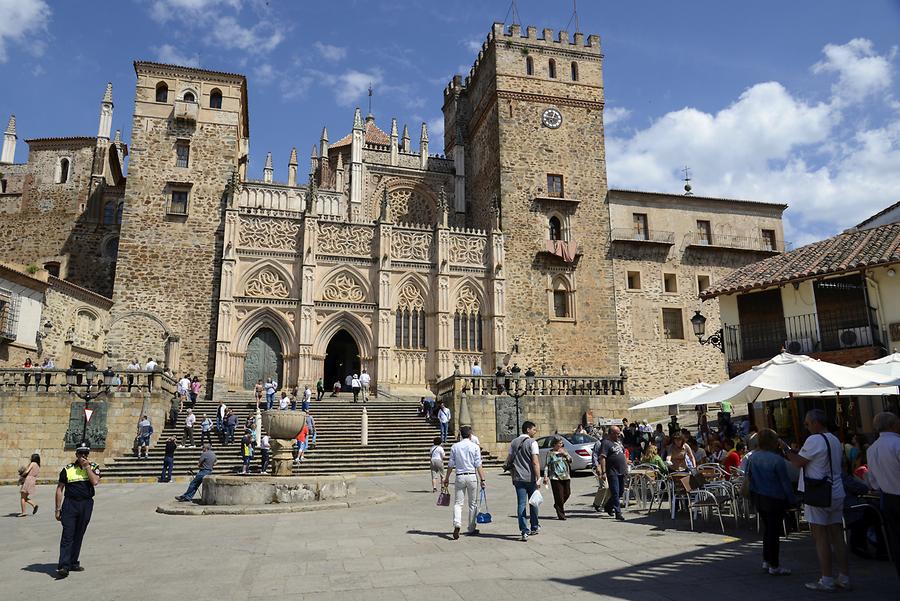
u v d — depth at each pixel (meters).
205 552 11.35
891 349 23.92
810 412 9.23
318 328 42.22
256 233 42.84
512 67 50.41
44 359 35.97
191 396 34.41
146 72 45.31
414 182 53.75
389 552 11.04
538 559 10.44
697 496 13.37
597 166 50.00
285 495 17.14
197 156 44.78
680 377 46.91
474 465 12.60
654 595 8.35
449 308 44.44
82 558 11.19
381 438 31.41
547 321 46.06
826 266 25.31
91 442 28.42
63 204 48.97
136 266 42.00
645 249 48.81
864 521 10.95
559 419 34.66
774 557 9.46
